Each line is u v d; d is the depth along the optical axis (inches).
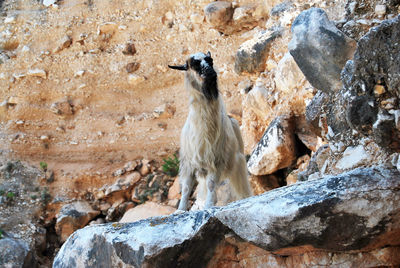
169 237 256.2
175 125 787.4
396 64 212.2
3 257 630.5
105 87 820.6
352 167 284.0
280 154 530.3
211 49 776.3
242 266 270.8
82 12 854.5
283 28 620.4
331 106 336.2
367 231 221.3
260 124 628.1
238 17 729.6
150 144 783.1
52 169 778.2
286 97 565.3
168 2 823.7
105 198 754.8
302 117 542.6
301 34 330.6
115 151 787.4
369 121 236.2
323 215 221.5
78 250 295.9
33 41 847.1
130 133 793.6
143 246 253.9
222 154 368.5
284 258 258.8
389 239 225.0
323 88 343.0
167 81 811.4
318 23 323.9
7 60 834.2
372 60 223.9
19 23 858.8
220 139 364.8
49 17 858.1
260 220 236.1
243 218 244.4
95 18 848.3
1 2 886.4
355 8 339.9
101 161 782.5
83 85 815.1
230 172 381.4
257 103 610.2
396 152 239.3
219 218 253.8
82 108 816.3
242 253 268.5
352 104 239.1
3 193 730.8
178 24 812.0
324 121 391.2
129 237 264.1
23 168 772.0
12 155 783.1
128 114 804.0
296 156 540.7
